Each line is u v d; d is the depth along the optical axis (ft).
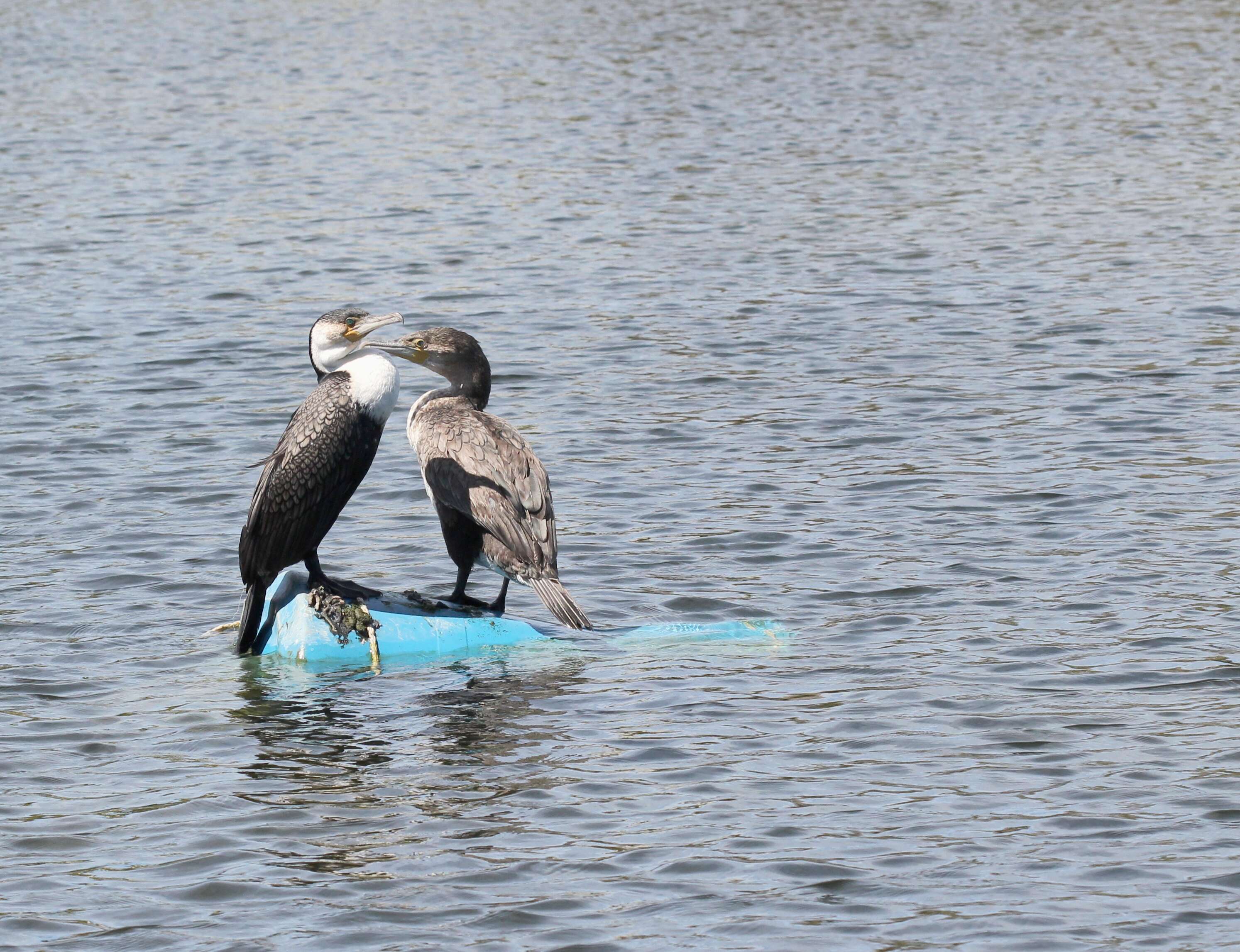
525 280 90.22
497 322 81.51
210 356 75.56
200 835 32.76
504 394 69.21
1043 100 146.20
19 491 56.70
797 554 49.80
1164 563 47.85
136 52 185.88
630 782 34.81
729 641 43.11
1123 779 34.37
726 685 39.99
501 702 39.29
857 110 143.13
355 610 42.63
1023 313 80.43
